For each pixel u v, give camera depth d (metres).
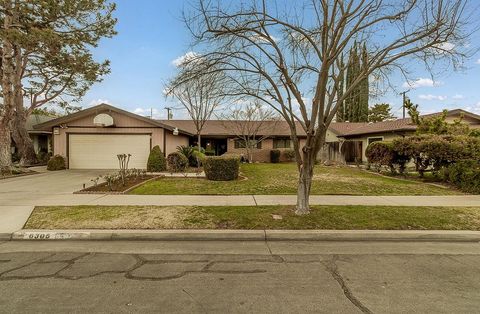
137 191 10.23
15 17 15.47
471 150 11.27
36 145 29.08
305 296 3.61
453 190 10.79
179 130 21.03
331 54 6.50
